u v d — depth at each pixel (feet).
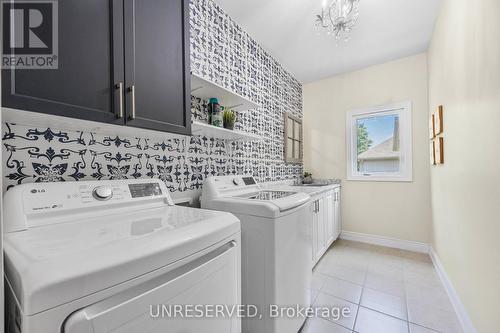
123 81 3.02
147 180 3.95
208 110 5.74
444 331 4.82
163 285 2.02
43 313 1.38
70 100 2.50
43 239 2.10
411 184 9.22
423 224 8.96
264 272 4.15
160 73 3.59
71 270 1.52
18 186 2.58
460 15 4.95
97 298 1.61
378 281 6.86
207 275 2.50
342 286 6.61
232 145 6.74
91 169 3.60
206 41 5.77
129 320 1.76
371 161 10.28
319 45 8.25
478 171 4.15
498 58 3.34
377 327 4.99
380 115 9.96
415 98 9.09
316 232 7.57
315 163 11.53
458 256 5.35
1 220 1.54
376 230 9.96
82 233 2.30
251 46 7.69
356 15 6.03
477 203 4.21
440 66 6.70
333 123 11.04
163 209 3.63
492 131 3.59
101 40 2.80
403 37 7.84
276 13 6.47
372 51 8.75
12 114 2.38
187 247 2.28
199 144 5.63
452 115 5.66
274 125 9.21
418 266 7.79
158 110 3.54
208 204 4.98
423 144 8.95
